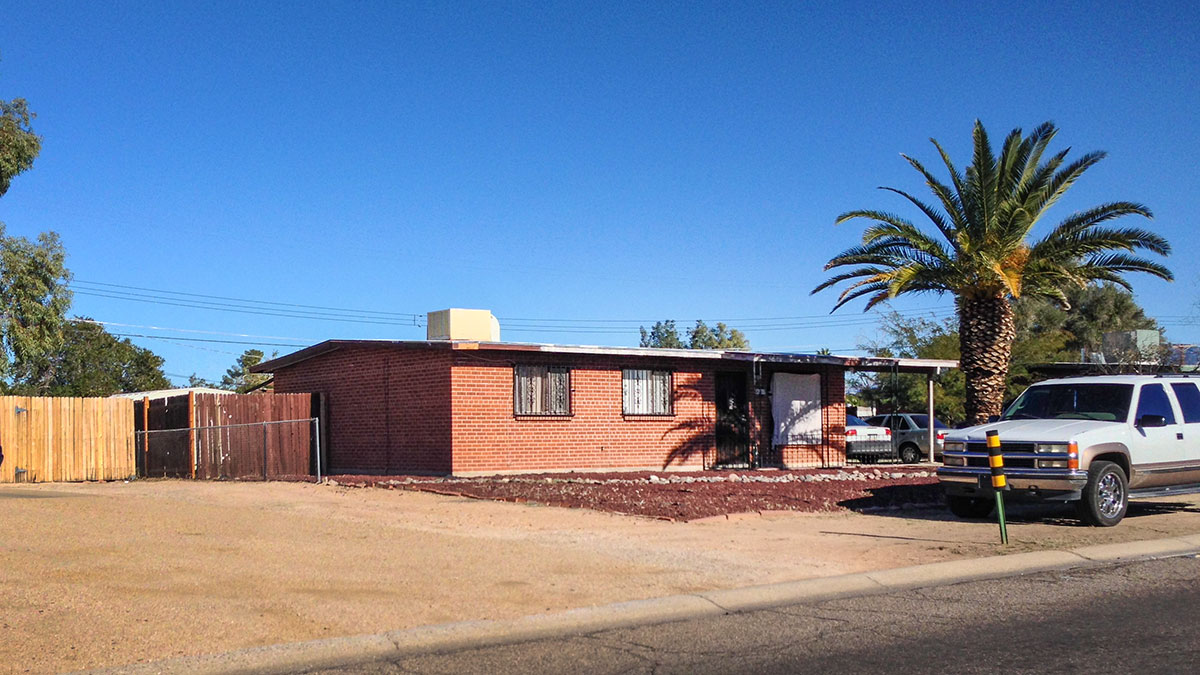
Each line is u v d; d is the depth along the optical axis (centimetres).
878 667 627
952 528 1258
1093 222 2066
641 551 1032
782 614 782
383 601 787
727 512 1335
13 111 2998
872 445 2858
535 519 1264
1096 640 691
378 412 2186
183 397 2189
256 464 2191
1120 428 1329
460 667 634
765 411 2448
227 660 633
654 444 2250
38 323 3061
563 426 2119
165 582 830
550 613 761
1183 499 1708
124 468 2281
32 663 611
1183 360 3162
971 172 2103
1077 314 5731
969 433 1367
